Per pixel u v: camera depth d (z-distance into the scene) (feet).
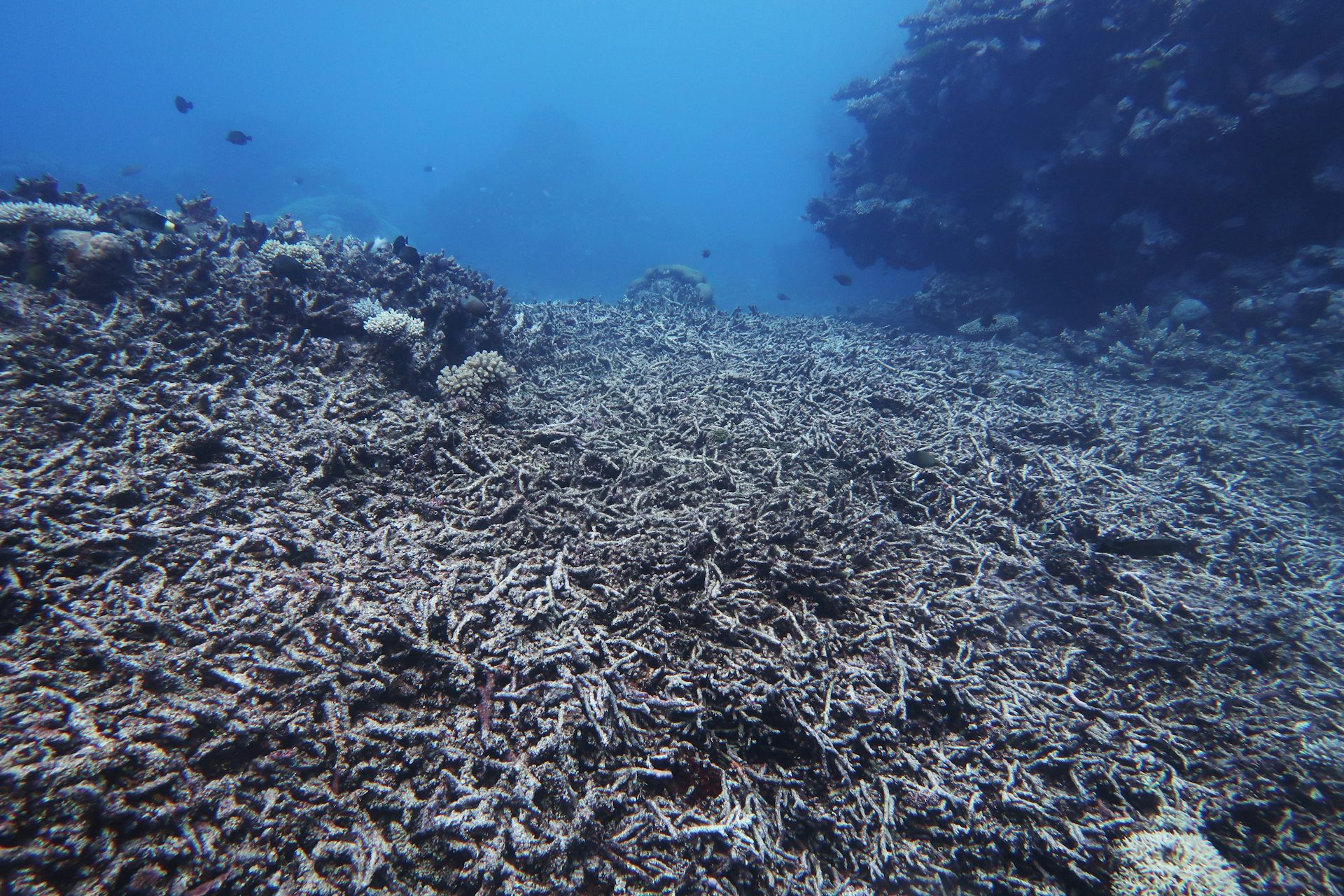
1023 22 43.55
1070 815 11.64
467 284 31.71
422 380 21.94
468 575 13.12
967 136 51.13
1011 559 17.69
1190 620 16.07
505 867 8.86
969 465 22.94
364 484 15.43
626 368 30.81
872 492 21.18
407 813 9.03
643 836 10.19
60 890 6.72
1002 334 47.47
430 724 10.22
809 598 14.71
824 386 29.43
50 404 14.12
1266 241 36.55
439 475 16.57
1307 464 25.63
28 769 7.18
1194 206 38.01
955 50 48.91
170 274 21.83
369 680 10.34
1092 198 43.06
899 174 59.67
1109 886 10.75
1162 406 30.58
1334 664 15.28
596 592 13.84
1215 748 13.09
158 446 14.25
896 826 11.23
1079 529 19.29
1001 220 49.32
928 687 13.24
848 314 77.30
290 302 21.75
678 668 12.48
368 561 12.67
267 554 12.26
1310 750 12.46
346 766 9.29
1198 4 34.06
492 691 10.98
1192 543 19.13
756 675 12.52
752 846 10.39
